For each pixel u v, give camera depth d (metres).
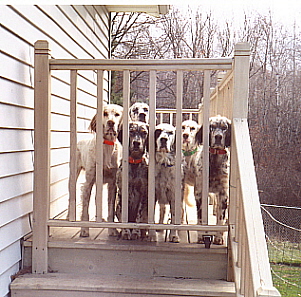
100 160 2.56
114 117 2.87
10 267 2.42
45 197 2.52
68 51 3.99
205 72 2.47
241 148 2.24
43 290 2.34
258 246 1.80
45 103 2.50
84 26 4.77
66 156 3.98
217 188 2.76
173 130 2.72
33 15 2.91
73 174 2.57
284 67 13.46
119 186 2.85
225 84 3.53
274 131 13.01
